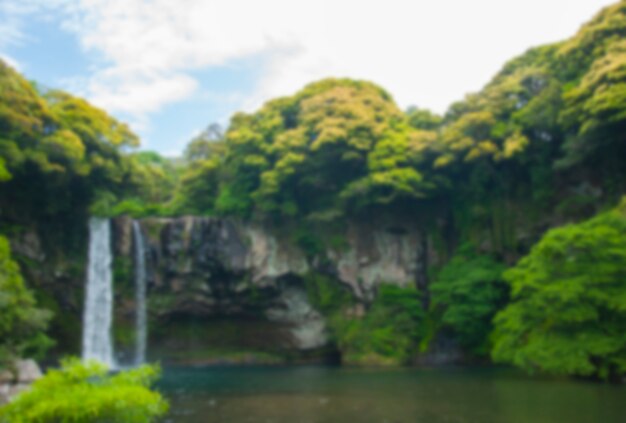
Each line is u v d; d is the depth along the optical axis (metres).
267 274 45.03
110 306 45.22
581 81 33.56
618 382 23.64
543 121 36.03
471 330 36.59
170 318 47.41
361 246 44.59
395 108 49.34
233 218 46.88
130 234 46.50
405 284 43.59
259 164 45.00
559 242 24.39
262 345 48.91
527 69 39.84
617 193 33.50
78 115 39.31
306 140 43.50
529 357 24.25
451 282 38.50
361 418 17.59
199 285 45.97
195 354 48.59
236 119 52.38
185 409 19.98
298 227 45.53
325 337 45.78
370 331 41.31
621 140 32.50
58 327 40.59
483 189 41.25
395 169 40.81
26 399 8.33
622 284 23.38
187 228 46.03
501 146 39.22
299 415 18.38
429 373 32.00
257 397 23.16
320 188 45.22
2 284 19.97
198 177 51.97
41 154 32.84
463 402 20.19
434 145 41.41
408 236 45.09
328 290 45.09
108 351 44.69
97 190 40.69
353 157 41.84
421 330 40.94
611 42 33.62
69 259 42.25
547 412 17.31
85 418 8.02
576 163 35.34
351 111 43.56
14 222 37.47
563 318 23.56
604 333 23.66
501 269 37.84
